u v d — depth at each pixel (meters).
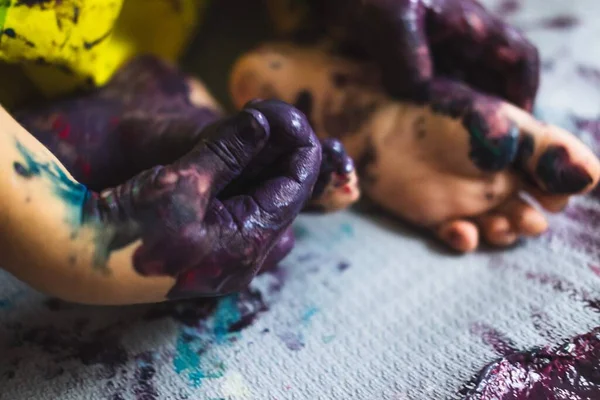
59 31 0.33
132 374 0.31
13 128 0.29
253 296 0.34
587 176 0.33
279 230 0.29
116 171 0.34
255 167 0.30
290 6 0.41
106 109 0.35
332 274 0.34
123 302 0.29
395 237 0.36
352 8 0.36
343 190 0.32
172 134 0.34
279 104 0.29
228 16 0.47
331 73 0.38
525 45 0.36
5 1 0.31
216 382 0.31
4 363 0.31
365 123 0.36
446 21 0.35
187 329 0.33
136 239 0.28
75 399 0.30
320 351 0.32
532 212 0.34
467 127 0.34
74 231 0.28
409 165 0.35
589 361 0.31
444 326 0.32
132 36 0.38
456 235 0.35
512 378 0.30
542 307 0.33
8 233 0.27
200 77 0.43
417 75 0.35
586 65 0.43
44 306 0.33
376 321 0.33
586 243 0.35
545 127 0.34
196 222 0.28
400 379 0.31
